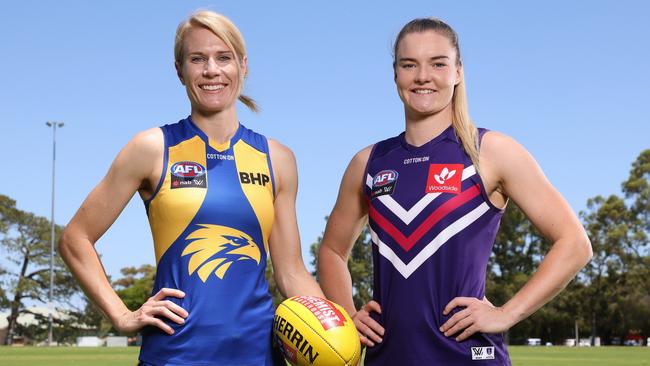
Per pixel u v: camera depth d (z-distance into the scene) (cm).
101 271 399
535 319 5725
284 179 421
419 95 420
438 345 397
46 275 6650
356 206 452
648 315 5509
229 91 402
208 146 399
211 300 380
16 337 6738
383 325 413
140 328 381
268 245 438
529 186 405
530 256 5875
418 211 410
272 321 400
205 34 399
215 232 387
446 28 427
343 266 463
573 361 2195
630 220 5738
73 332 6962
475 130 419
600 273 5775
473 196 407
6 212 6600
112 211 397
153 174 393
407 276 406
